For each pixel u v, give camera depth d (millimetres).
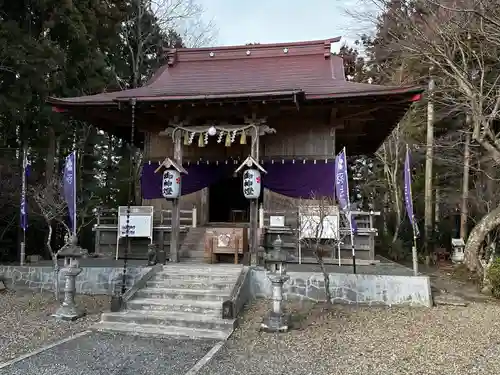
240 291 8023
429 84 14938
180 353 5898
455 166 18891
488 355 5625
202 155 12766
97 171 22859
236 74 13688
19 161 16219
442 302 8594
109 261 10953
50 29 15297
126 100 10055
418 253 17266
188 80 13617
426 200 17531
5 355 5762
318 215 9367
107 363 5434
